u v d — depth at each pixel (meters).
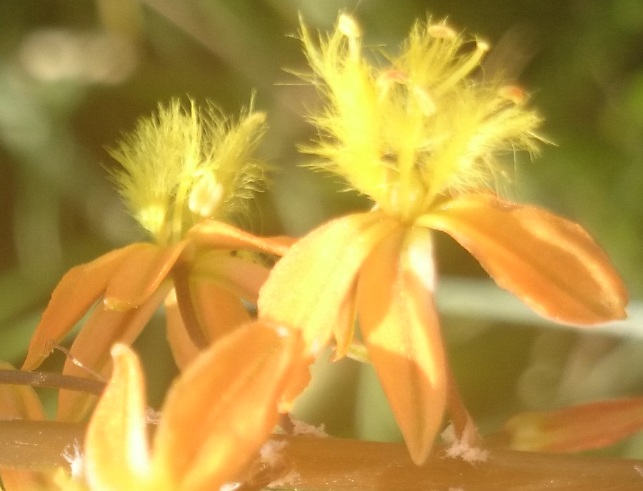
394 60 0.07
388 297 0.07
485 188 0.07
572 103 0.14
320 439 0.07
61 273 0.14
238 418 0.06
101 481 0.06
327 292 0.07
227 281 0.08
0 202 0.14
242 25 0.14
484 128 0.07
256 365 0.06
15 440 0.07
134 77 0.15
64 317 0.07
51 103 0.14
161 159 0.08
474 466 0.07
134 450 0.06
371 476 0.07
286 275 0.07
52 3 0.15
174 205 0.08
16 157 0.14
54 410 0.12
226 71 0.15
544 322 0.12
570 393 0.14
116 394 0.06
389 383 0.07
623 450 0.12
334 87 0.07
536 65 0.14
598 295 0.07
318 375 0.13
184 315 0.08
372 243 0.07
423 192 0.07
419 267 0.07
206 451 0.06
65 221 0.14
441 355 0.07
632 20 0.14
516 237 0.07
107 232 0.14
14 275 0.14
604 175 0.14
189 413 0.06
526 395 0.14
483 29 0.14
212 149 0.08
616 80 0.14
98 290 0.07
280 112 0.14
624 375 0.14
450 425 0.07
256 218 0.10
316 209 0.14
